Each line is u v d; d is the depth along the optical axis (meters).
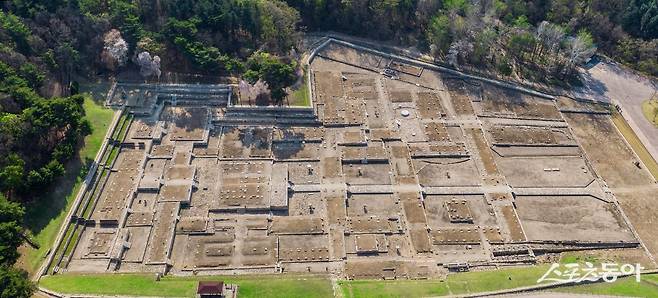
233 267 85.25
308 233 91.00
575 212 97.62
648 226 96.00
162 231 89.19
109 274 82.00
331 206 95.62
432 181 101.56
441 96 121.12
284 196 95.88
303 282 81.50
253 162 102.38
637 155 109.62
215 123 109.88
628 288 82.19
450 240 91.50
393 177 101.75
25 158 90.56
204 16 120.00
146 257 85.44
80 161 97.12
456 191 99.94
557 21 137.50
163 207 92.69
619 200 100.19
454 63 127.69
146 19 122.06
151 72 112.56
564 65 126.88
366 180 100.88
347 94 119.44
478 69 128.88
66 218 88.50
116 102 110.44
